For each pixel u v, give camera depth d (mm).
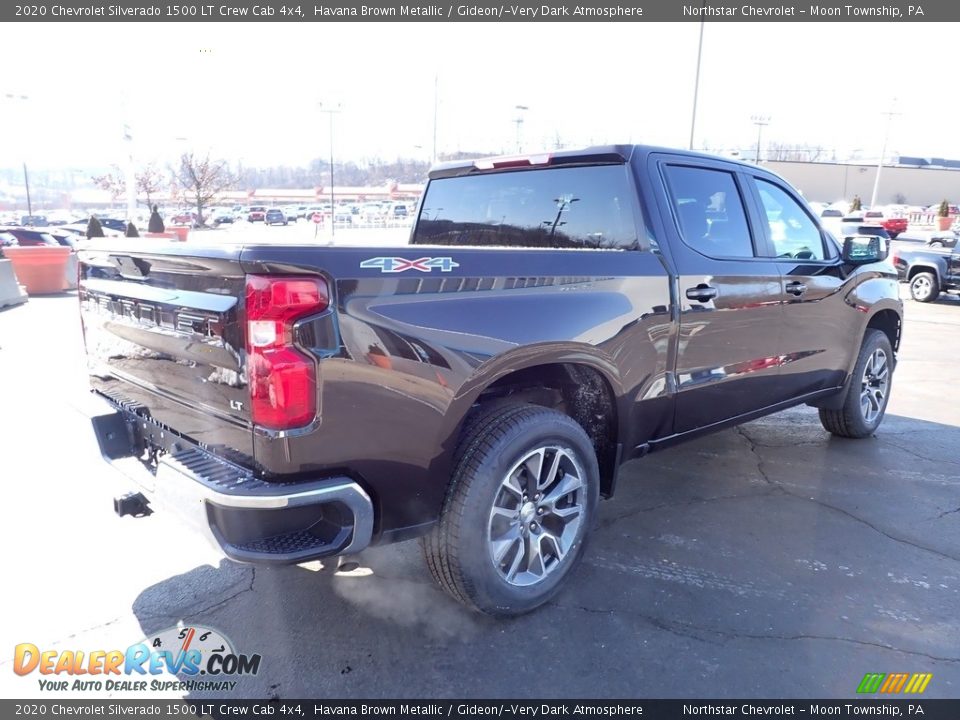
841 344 4957
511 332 2824
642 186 3531
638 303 3336
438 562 2863
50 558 3549
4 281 13234
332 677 2715
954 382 7789
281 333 2273
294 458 2330
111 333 3146
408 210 52094
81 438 5344
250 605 3180
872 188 76750
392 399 2508
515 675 2727
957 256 14711
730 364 3969
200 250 2412
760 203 4266
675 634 2984
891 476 4809
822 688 2656
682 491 4523
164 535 3805
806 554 3684
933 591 3328
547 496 3090
